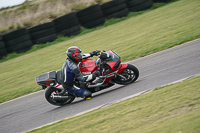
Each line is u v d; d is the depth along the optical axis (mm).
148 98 18344
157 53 31969
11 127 21594
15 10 65500
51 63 41344
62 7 65312
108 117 16859
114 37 47219
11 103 27969
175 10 54719
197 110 13703
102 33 53375
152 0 64938
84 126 16406
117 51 37688
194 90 16828
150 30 44656
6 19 63812
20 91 31172
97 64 23016
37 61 45344
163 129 12742
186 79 20891
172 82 21266
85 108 21250
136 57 32875
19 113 24469
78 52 21688
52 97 23531
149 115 15164
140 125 14211
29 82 34250
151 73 25547
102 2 64750
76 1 65875
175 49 31234
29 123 21453
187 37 34219
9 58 53062
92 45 45312
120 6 60938
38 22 62562
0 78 40469
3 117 24484
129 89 22609
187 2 59656
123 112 16984
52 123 19781
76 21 57875
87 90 23375
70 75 22328
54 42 56156
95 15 58875
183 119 13078
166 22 46938
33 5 66500
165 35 38688
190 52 28281
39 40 55656
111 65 22469
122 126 14742
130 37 43969
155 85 21844
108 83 23734
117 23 59188
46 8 65562
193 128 11852
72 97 23828
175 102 15836
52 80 22734
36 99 27234
